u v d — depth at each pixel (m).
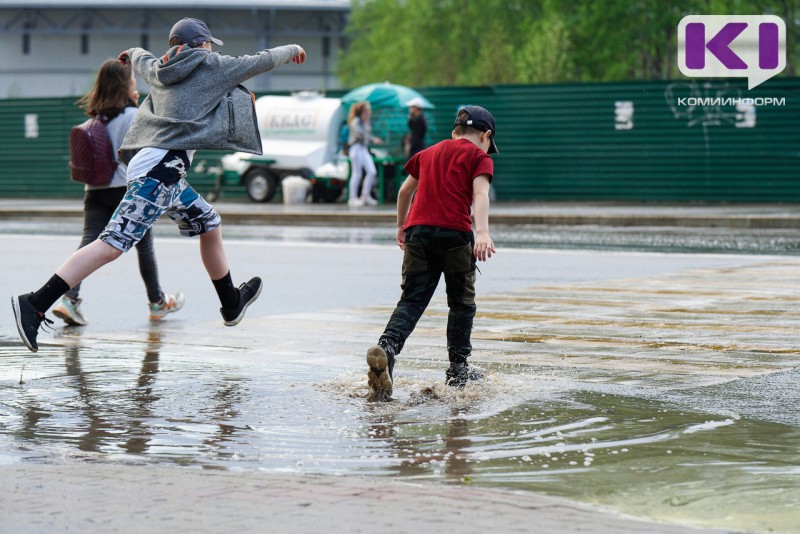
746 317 21.67
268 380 15.45
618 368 16.45
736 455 11.28
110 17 174.12
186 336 19.77
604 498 9.73
